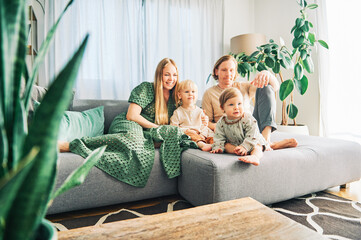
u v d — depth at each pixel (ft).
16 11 0.78
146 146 4.21
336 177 4.45
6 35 0.75
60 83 0.74
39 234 0.93
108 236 1.48
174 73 5.12
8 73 0.77
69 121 4.52
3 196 0.54
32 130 0.73
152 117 5.22
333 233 3.14
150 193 4.05
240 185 3.46
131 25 9.27
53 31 0.97
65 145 3.80
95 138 4.00
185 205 4.10
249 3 11.10
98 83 8.92
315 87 8.20
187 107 5.15
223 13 10.80
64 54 8.38
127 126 4.54
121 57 9.17
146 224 1.62
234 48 9.71
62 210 3.44
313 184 4.16
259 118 4.81
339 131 7.47
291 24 9.19
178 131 4.38
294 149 4.24
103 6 8.87
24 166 0.54
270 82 4.97
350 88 7.12
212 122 5.66
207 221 1.67
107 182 3.69
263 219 1.70
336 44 7.45
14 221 0.68
